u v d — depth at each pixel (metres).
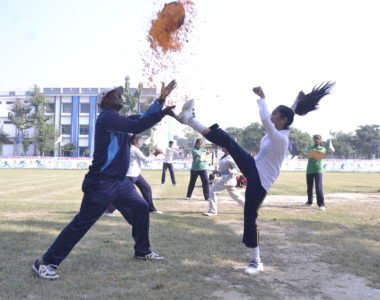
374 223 8.33
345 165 42.31
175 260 5.20
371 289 4.30
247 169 4.76
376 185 19.86
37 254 5.32
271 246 6.20
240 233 7.02
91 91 60.34
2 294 3.86
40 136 55.84
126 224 7.66
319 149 10.55
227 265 5.04
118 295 3.88
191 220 8.30
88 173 4.63
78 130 60.41
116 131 4.44
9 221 7.78
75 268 4.76
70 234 4.45
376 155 75.56
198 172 12.31
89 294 3.90
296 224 8.08
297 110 5.36
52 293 3.91
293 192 15.44
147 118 4.42
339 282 4.51
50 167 40.38
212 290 4.11
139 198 5.11
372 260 5.41
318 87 5.34
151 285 4.20
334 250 5.97
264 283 4.40
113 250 5.62
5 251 5.46
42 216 8.46
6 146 61.34
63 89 60.88
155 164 38.72
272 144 4.66
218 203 11.53
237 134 68.19
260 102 4.66
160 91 4.52
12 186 16.56
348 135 78.81
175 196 13.44
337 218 8.91
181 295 3.92
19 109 55.81
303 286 4.34
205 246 5.99
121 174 4.66
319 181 10.52
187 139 65.50
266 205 11.23
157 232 6.99
